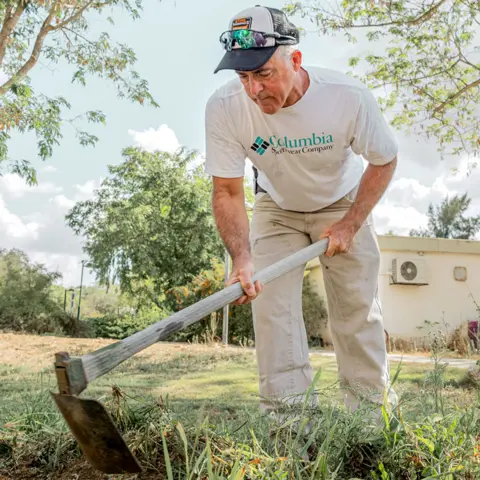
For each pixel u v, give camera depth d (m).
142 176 25.97
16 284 16.42
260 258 3.24
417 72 10.95
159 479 2.06
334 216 3.17
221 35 2.58
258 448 2.16
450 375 6.24
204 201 25.25
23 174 12.55
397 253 14.83
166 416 2.34
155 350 10.28
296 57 2.63
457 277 15.17
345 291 3.20
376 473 2.20
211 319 13.84
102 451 1.67
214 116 2.87
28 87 11.88
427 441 2.17
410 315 14.83
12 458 2.43
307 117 2.77
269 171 2.99
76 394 1.66
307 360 3.13
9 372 6.96
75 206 25.81
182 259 24.78
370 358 3.20
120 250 24.62
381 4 9.94
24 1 10.64
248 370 7.53
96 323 18.73
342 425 2.40
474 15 10.23
